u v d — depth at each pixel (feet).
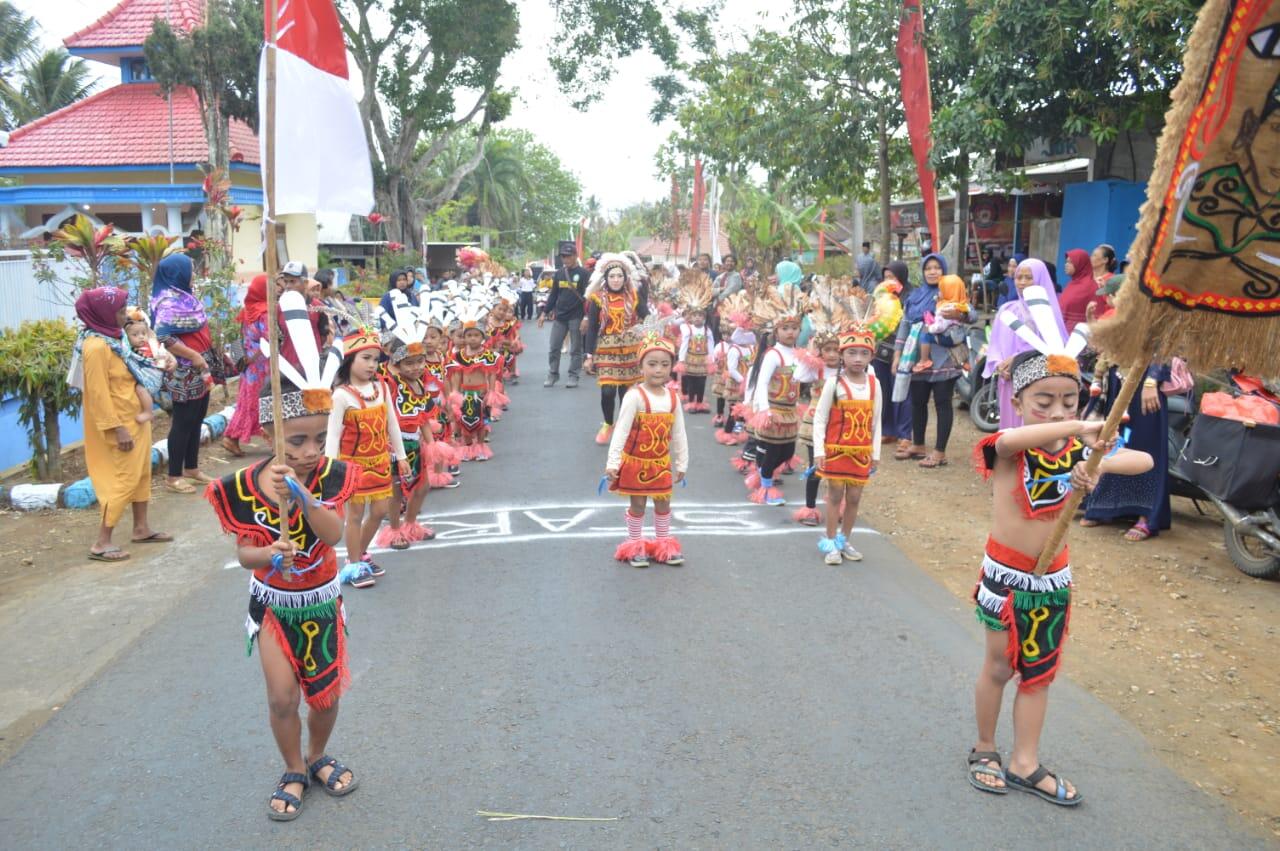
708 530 25.85
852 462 22.79
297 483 11.90
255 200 78.28
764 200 76.64
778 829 12.34
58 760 14.02
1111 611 19.95
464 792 13.19
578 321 51.85
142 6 81.76
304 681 12.72
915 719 15.30
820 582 21.71
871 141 53.52
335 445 20.26
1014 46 37.11
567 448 36.29
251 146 80.18
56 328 31.60
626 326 40.22
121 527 26.14
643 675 16.79
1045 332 12.75
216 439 36.99
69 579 22.02
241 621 19.33
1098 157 45.44
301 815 12.67
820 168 53.31
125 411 23.45
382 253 94.53
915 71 41.88
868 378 22.84
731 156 67.05
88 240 38.81
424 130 104.12
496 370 42.96
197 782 13.44
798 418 29.12
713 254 70.85
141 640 18.39
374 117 95.30
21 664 17.44
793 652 17.81
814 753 14.23
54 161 75.00
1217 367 10.59
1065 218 46.21
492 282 46.55
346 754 14.17
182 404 29.55
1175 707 15.87
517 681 16.56
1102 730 15.01
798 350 27.68
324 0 12.84
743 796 13.09
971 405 38.88
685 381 44.86
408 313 23.63
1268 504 21.47
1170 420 25.89
